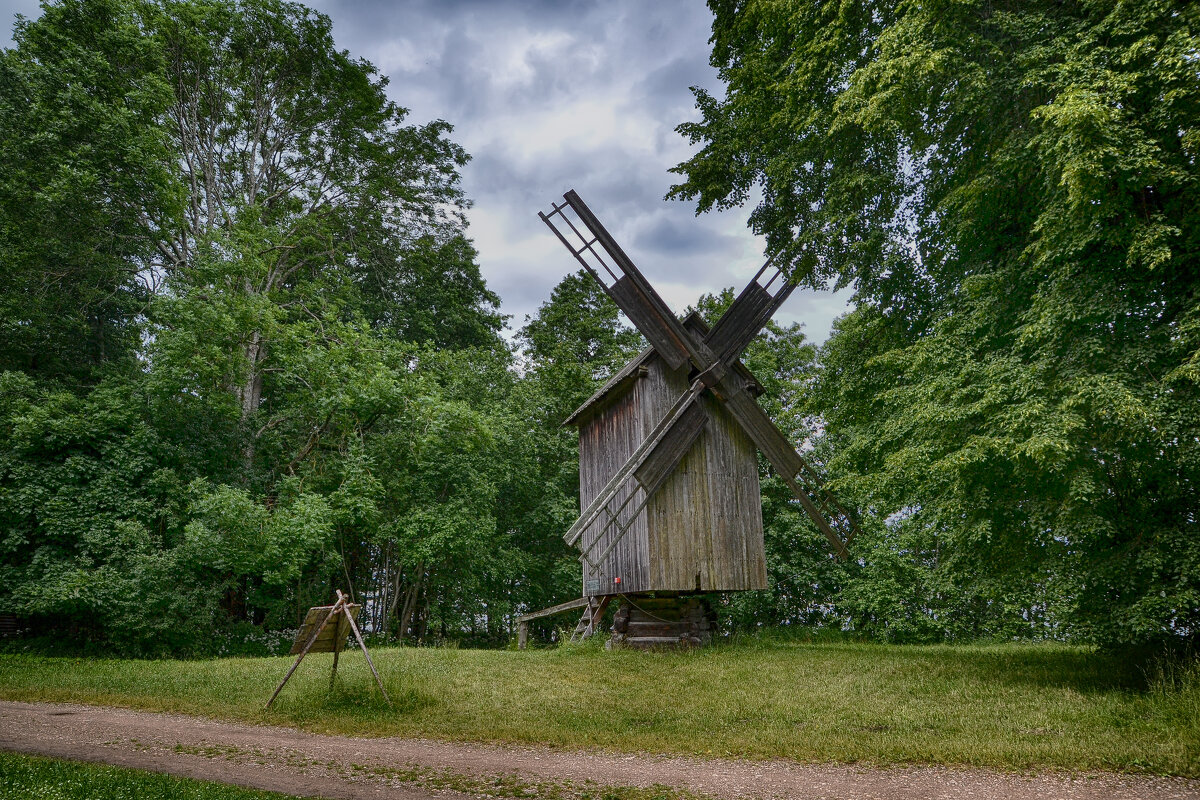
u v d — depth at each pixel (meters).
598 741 8.52
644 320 18.17
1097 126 9.61
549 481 30.34
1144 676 10.66
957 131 13.91
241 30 28.41
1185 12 10.49
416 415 25.25
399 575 28.52
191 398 24.03
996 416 10.90
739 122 20.22
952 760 7.43
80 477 21.17
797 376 31.62
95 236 25.28
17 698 11.55
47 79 23.73
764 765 7.47
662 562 17.73
